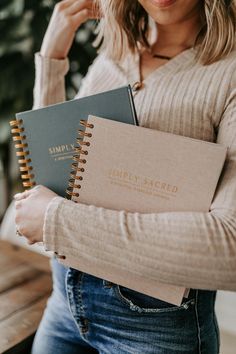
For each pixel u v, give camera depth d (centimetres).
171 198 64
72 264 68
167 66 76
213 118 68
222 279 55
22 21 188
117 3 87
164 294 66
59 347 91
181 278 56
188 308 72
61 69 102
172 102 71
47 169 76
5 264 136
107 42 92
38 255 145
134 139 65
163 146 64
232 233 55
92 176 67
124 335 75
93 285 76
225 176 62
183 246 56
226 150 60
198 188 62
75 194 69
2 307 111
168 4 72
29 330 101
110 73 87
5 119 200
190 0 74
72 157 74
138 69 82
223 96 66
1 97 199
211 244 55
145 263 57
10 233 163
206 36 72
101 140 66
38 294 119
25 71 196
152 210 65
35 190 70
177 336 72
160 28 84
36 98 104
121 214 61
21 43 192
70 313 86
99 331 79
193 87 69
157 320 72
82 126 72
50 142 75
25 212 67
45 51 103
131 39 87
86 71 195
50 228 62
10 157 230
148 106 74
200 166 62
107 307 75
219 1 71
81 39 191
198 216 58
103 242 59
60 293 88
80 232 60
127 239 58
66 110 73
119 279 67
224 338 169
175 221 58
